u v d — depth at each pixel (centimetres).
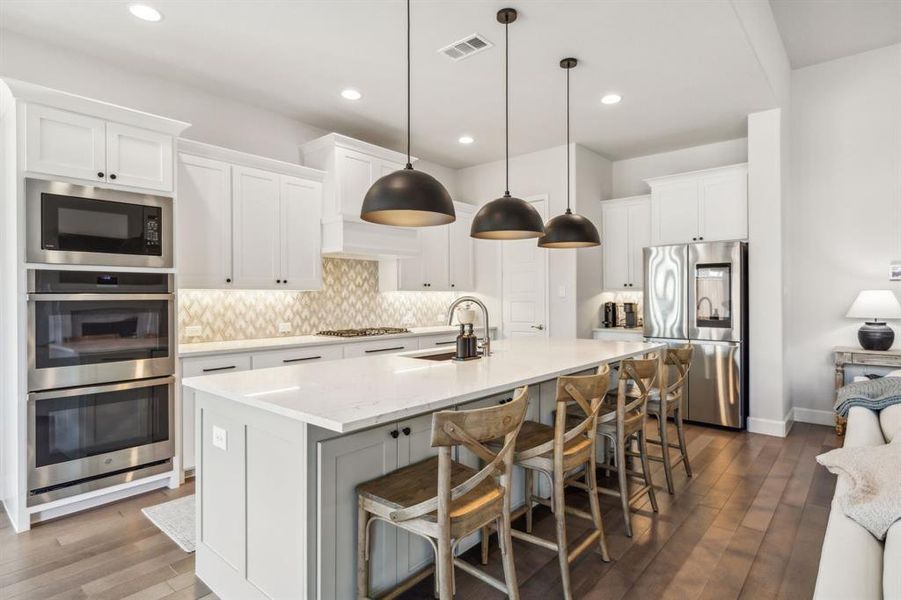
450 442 149
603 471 339
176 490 313
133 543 245
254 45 322
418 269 531
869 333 415
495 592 203
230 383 210
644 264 491
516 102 414
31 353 262
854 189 446
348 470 175
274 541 176
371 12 285
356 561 177
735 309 436
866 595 96
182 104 378
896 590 94
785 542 242
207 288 359
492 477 188
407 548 198
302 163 458
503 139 511
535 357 298
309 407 166
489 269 596
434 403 178
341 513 172
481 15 288
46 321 267
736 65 348
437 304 598
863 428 219
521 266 568
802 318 473
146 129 307
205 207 358
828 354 459
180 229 345
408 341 475
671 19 292
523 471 269
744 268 442
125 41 316
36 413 263
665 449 304
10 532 256
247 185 384
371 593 183
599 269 570
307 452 163
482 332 593
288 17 290
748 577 213
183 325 377
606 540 246
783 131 437
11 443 270
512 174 572
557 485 202
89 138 283
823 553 119
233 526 196
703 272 454
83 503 282
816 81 463
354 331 471
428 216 273
